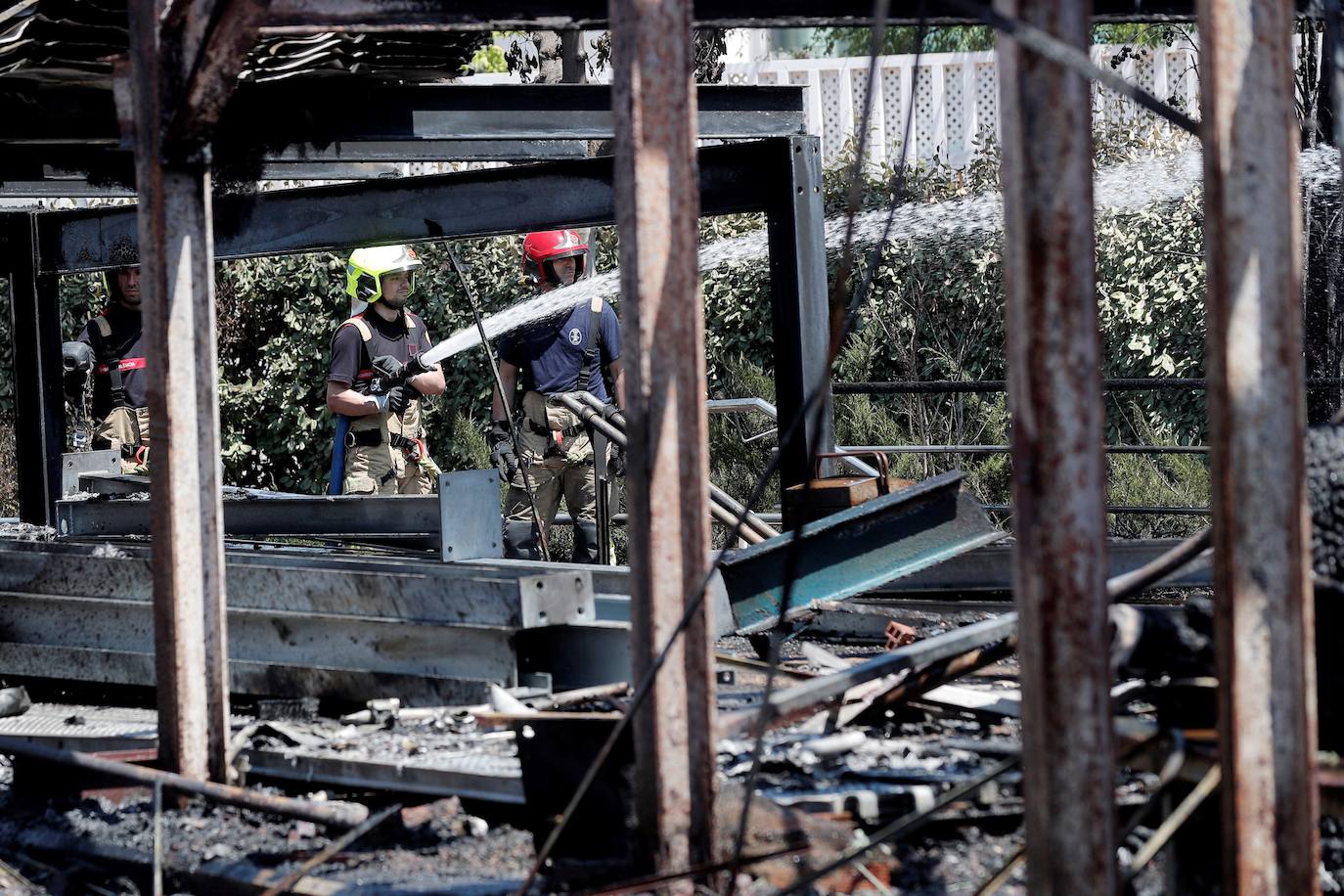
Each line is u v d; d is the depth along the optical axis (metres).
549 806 9.98
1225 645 6.59
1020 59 6.35
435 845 10.38
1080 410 6.38
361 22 12.23
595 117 19.55
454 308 39.25
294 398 41.34
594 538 24.59
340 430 25.30
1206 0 6.47
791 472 17.70
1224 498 6.54
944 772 10.66
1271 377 6.48
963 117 51.34
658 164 8.72
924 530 15.17
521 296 38.62
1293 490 6.51
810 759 11.08
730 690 13.26
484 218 19.95
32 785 12.09
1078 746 6.42
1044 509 6.42
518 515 26.91
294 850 10.41
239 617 14.57
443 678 13.13
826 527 14.82
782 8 13.96
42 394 23.77
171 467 11.36
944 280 35.84
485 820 10.98
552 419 26.11
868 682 11.64
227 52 10.83
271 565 15.23
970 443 35.19
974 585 17.95
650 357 8.72
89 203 36.50
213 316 11.63
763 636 15.87
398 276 25.30
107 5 14.80
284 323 41.41
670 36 8.70
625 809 9.48
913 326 35.94
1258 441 6.48
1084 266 6.36
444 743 12.09
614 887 8.41
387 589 13.48
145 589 14.69
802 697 10.07
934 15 13.96
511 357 26.88
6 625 15.90
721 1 13.90
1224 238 6.46
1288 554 6.51
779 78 52.44
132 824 11.18
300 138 18.42
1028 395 6.43
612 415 20.73
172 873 10.23
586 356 26.11
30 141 17.86
